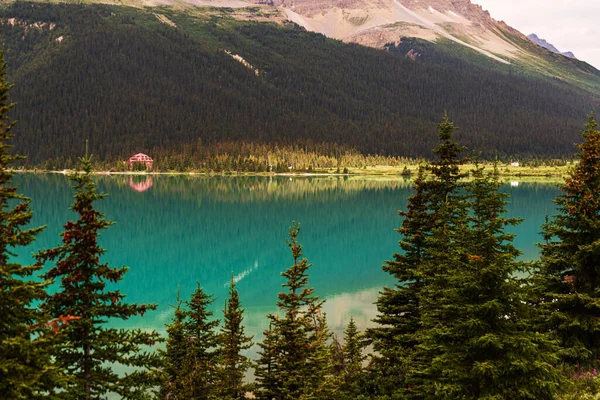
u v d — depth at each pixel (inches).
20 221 590.2
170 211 5472.4
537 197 6722.4
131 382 717.9
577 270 941.2
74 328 659.4
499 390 642.2
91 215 666.2
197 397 947.3
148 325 1754.4
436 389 666.2
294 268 1023.6
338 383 979.3
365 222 4825.3
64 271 663.1
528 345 636.1
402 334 1062.4
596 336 911.0
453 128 1128.8
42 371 546.3
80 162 674.8
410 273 1076.5
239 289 2357.3
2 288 569.3
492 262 672.4
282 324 988.6
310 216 5221.5
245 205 6117.1
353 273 2684.5
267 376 970.7
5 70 606.9
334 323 1765.5
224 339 1053.8
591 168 939.3
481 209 892.6
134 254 3250.5
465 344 670.5
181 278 2596.0
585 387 780.0
